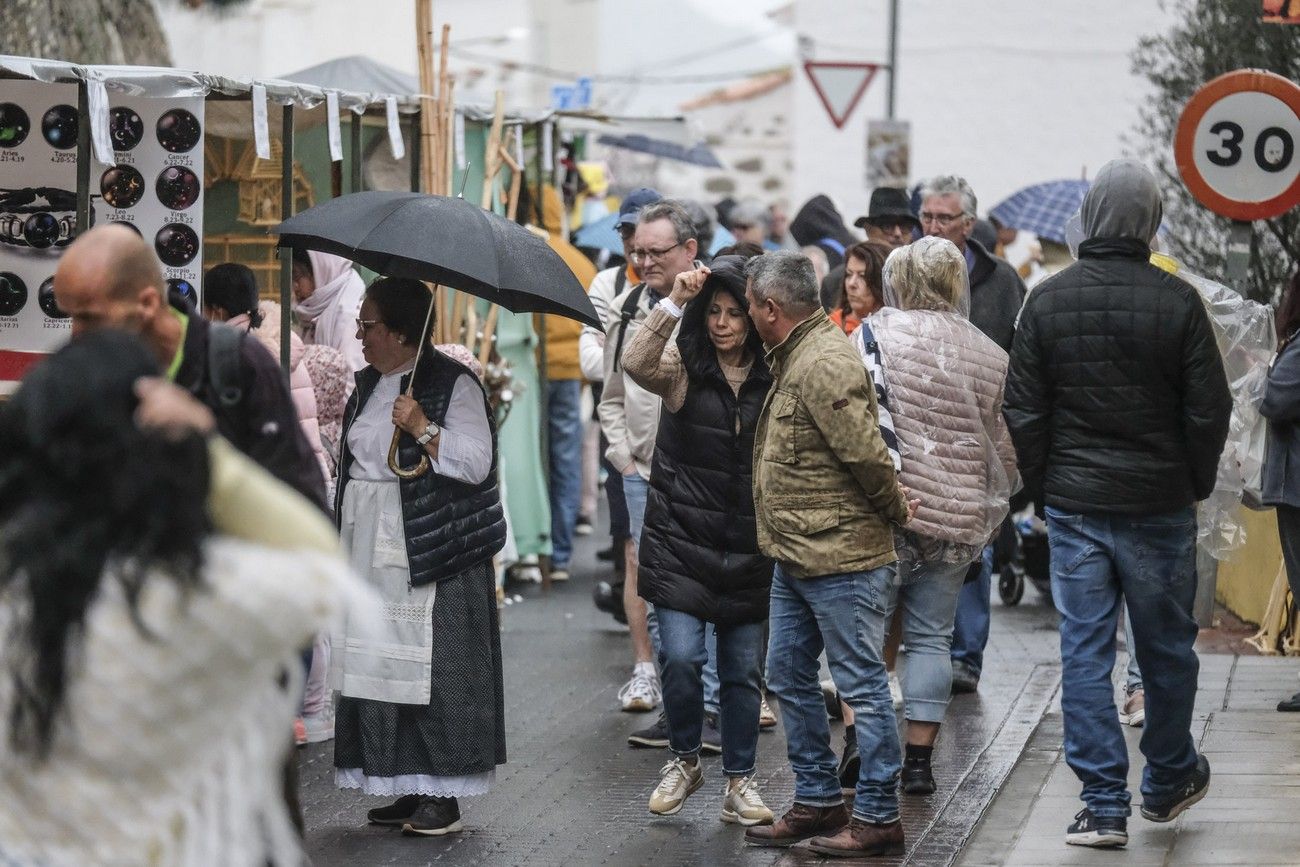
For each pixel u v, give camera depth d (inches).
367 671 451.2
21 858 218.2
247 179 727.1
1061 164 2119.8
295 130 722.8
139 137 544.1
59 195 537.0
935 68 2134.6
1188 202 894.4
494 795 506.9
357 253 472.1
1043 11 2106.3
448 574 450.3
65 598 212.8
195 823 222.8
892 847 439.5
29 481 218.2
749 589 462.9
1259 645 690.8
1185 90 893.2
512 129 837.8
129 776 219.6
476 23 2608.3
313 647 535.8
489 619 461.4
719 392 459.2
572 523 907.4
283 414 296.7
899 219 694.5
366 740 453.7
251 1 1481.3
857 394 423.2
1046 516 442.9
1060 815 468.4
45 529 214.5
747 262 454.9
